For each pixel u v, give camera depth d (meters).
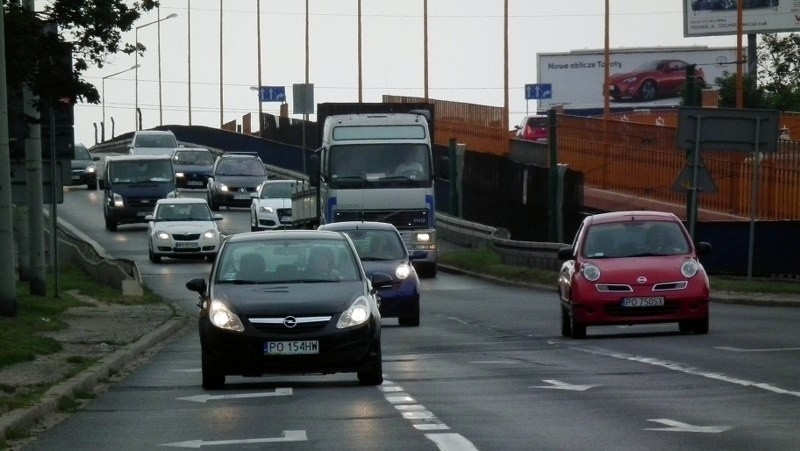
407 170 98.19
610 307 54.50
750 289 75.81
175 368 47.22
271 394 37.25
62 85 68.44
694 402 32.66
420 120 98.81
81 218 157.50
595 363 43.94
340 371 38.22
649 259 55.78
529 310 76.88
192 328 68.06
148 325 64.75
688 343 50.41
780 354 45.03
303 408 33.50
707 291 54.66
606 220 57.97
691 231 78.50
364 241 69.81
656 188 117.75
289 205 137.00
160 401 36.38
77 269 109.00
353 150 97.62
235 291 39.41
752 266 83.75
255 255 41.34
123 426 31.27
